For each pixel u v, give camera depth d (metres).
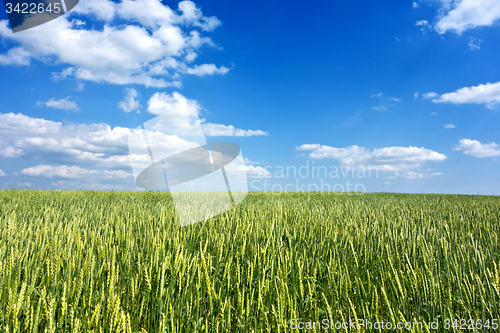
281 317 1.40
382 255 2.38
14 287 1.51
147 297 1.67
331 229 3.16
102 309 1.57
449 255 2.32
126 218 3.96
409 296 1.67
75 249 2.37
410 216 4.65
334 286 1.76
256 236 2.87
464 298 1.69
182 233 3.02
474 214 4.96
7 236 2.63
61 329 1.39
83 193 8.35
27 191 8.25
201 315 1.75
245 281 2.04
